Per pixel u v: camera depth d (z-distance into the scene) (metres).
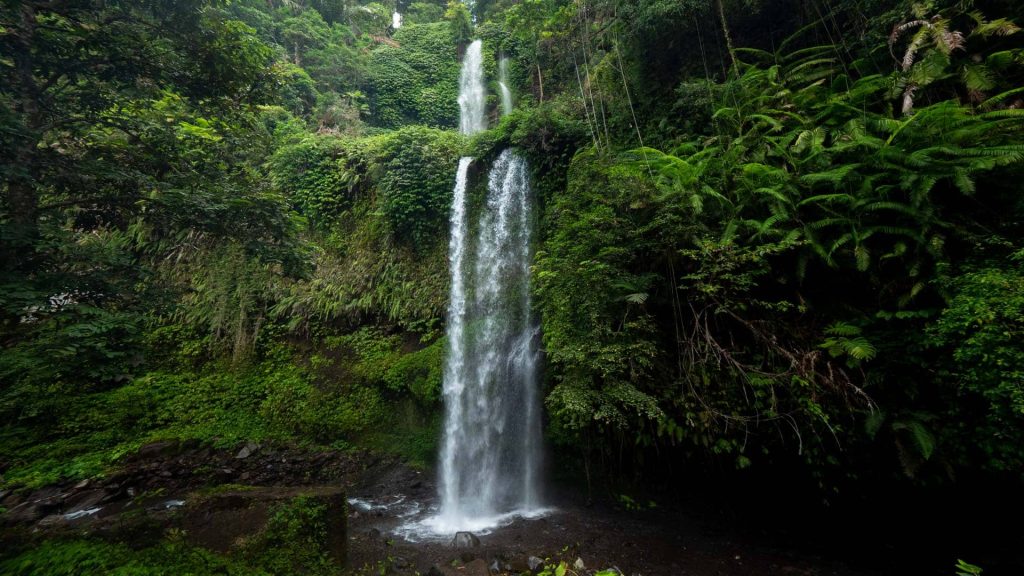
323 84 17.77
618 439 5.66
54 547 2.79
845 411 3.96
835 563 4.32
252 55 4.95
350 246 11.50
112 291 3.73
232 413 9.05
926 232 3.69
